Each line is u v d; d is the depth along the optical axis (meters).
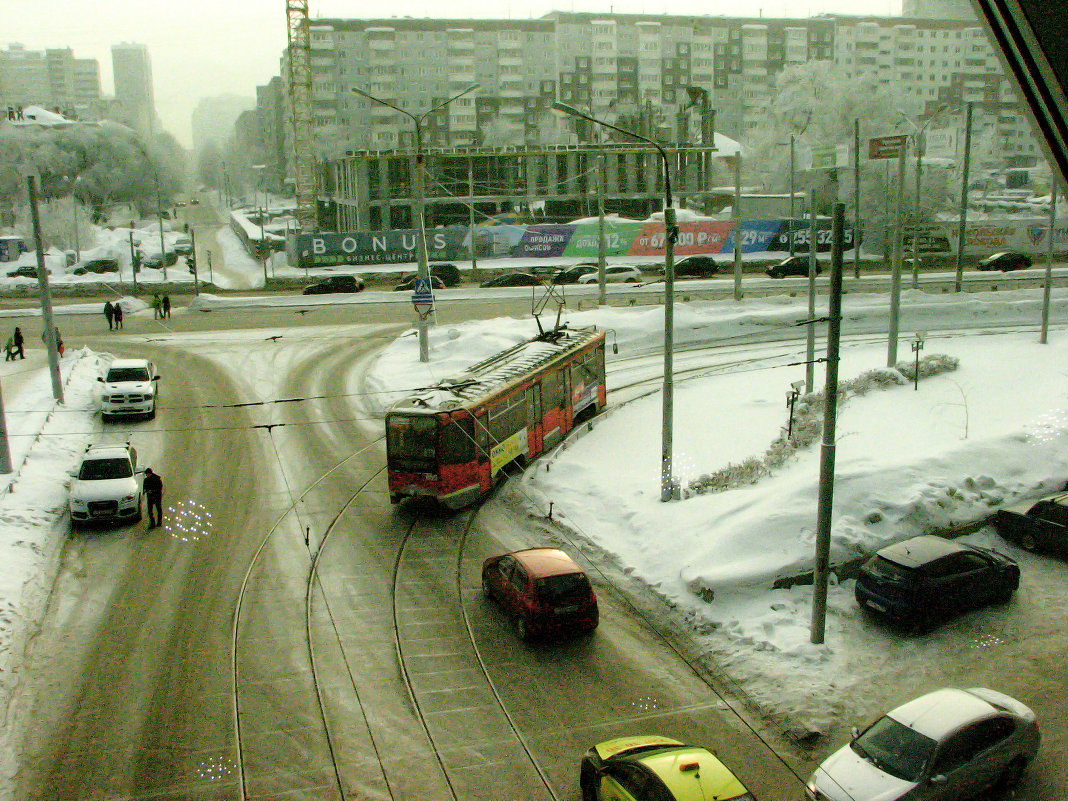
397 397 32.91
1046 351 34.41
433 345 40.03
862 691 13.62
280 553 19.47
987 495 19.78
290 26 98.81
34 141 119.12
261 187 181.50
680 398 31.95
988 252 75.38
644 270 69.06
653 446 25.98
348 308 54.62
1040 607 16.22
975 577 15.84
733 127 152.00
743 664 14.49
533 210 88.06
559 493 22.69
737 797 9.68
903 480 19.58
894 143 30.98
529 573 15.40
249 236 93.19
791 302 47.03
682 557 17.91
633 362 39.12
